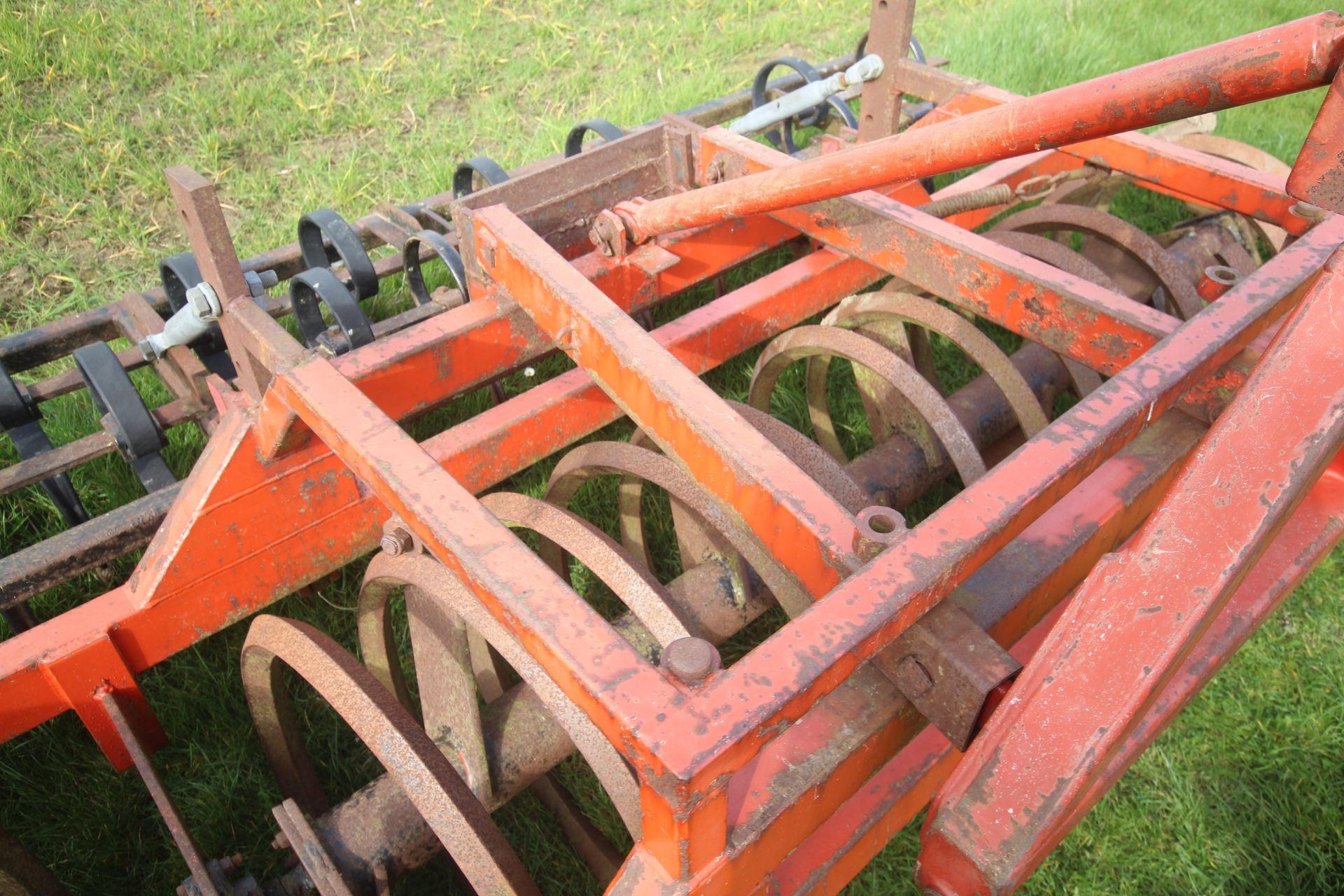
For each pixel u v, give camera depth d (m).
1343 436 1.52
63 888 2.03
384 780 2.00
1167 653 1.39
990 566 1.91
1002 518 1.46
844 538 1.50
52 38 5.59
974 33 6.36
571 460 2.46
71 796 2.41
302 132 5.08
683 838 1.21
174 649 2.30
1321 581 3.03
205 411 2.78
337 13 6.27
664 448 1.85
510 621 1.33
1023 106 1.50
